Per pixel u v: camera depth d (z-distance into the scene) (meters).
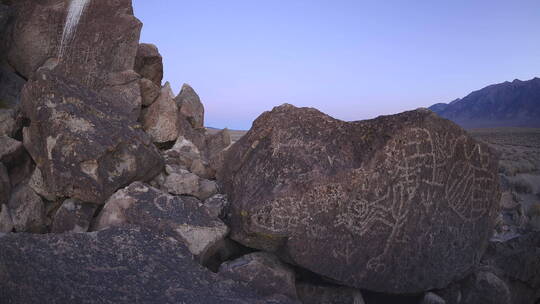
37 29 6.94
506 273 5.71
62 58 6.91
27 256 3.39
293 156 4.59
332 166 4.51
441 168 4.89
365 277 4.59
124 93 7.00
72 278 3.39
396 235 4.68
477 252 5.32
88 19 7.02
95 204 4.89
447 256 5.04
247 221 4.26
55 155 4.80
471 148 5.10
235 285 4.08
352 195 4.46
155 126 7.23
